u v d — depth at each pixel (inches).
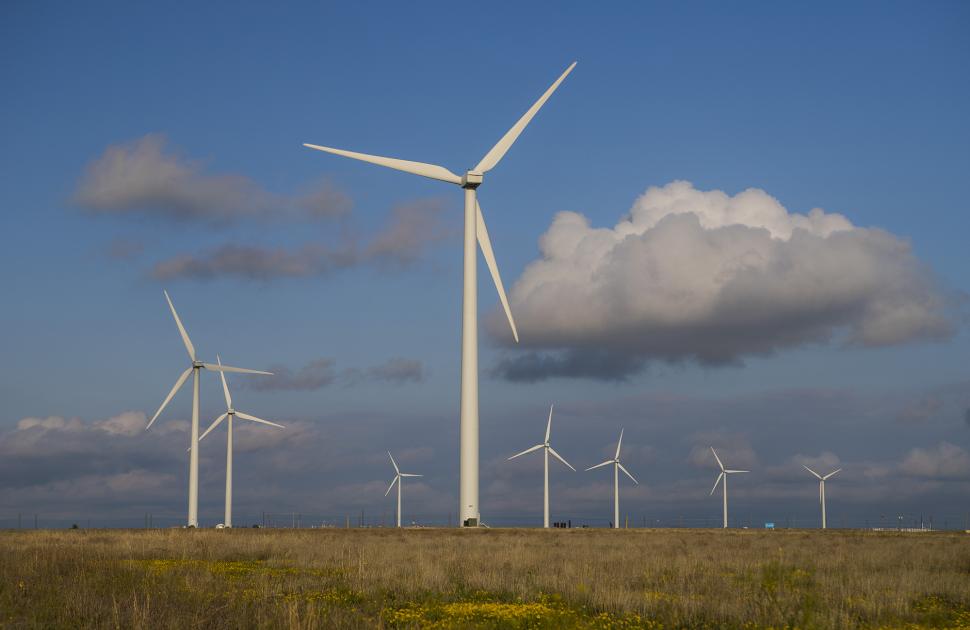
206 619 899.4
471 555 1796.3
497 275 3440.0
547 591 1200.2
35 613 917.2
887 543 2564.0
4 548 1798.7
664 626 949.2
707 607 1016.2
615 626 931.3
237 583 1243.2
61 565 1366.9
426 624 930.1
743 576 1354.6
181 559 1747.0
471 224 3408.0
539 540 2608.3
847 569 1519.4
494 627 924.6
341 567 1537.9
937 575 1419.8
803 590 1122.0
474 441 3331.7
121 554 1793.8
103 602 989.2
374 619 965.2
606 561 1667.1
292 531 3280.0
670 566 1550.2
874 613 1004.6
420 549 2047.2
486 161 3444.9
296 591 1171.3
